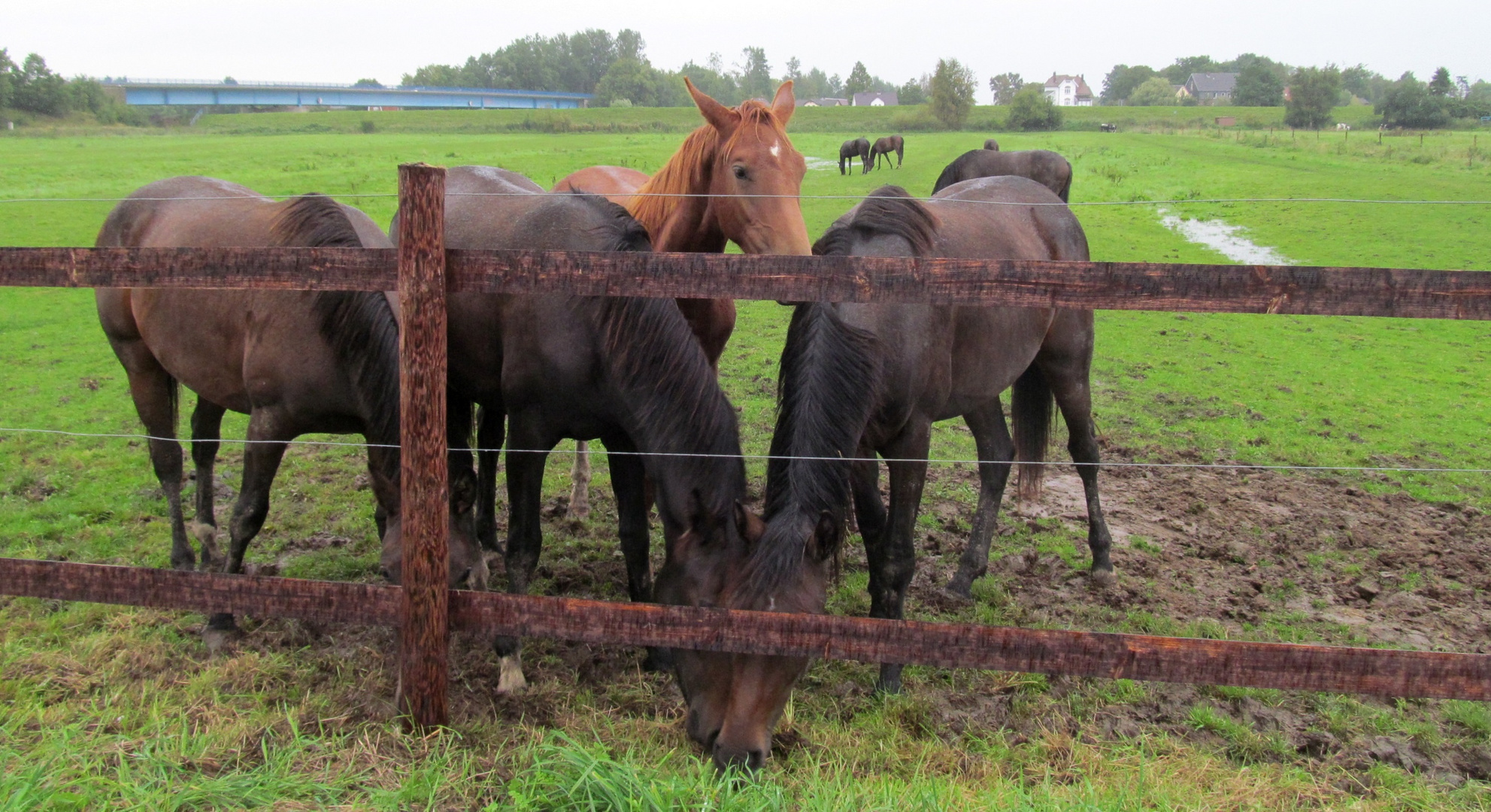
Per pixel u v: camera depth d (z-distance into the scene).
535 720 3.03
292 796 2.37
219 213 4.01
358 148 33.88
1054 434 4.93
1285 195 19.06
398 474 3.08
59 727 2.70
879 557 3.47
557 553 4.71
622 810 2.28
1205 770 2.82
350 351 3.09
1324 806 2.63
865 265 2.32
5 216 14.41
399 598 2.62
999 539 4.95
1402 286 2.19
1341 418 7.19
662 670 3.46
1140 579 4.53
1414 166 25.03
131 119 57.06
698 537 2.67
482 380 3.91
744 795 2.34
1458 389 8.05
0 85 49.22
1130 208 18.20
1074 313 4.43
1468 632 4.02
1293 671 2.36
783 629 2.40
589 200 3.60
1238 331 10.13
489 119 62.34
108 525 4.79
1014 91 131.75
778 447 2.77
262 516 3.62
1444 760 3.04
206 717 2.82
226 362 3.70
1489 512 5.43
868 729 3.07
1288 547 4.91
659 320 2.89
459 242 3.93
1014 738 3.07
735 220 3.96
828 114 64.38
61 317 9.52
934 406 3.54
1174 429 6.84
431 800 2.35
